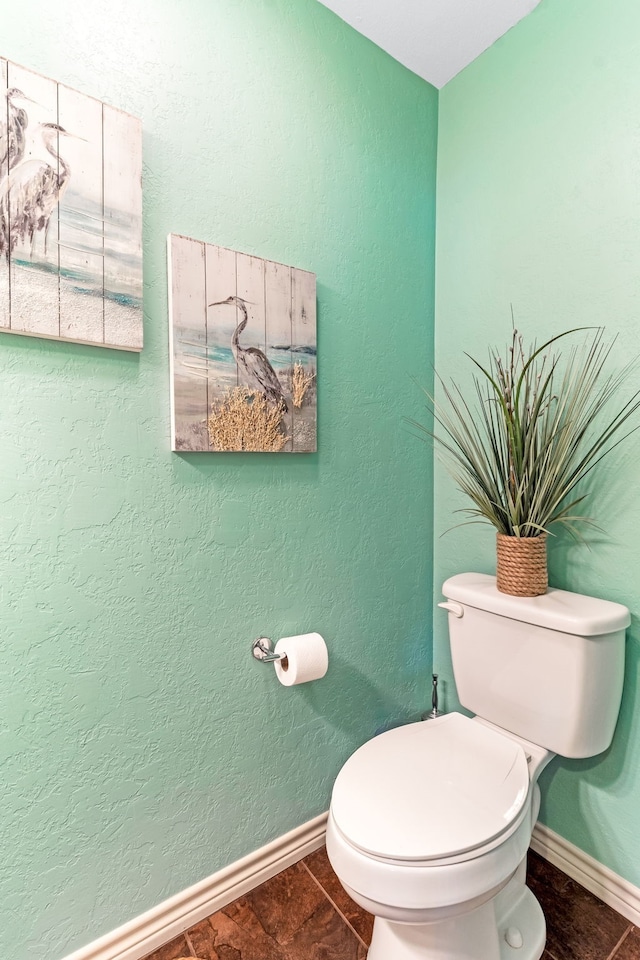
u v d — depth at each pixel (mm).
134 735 987
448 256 1508
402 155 1436
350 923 1098
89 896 947
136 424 963
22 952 876
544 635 1060
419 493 1540
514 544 1157
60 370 875
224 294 1054
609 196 1106
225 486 1098
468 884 774
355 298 1334
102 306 884
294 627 1237
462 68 1441
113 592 949
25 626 860
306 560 1256
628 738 1101
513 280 1321
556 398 1142
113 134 885
